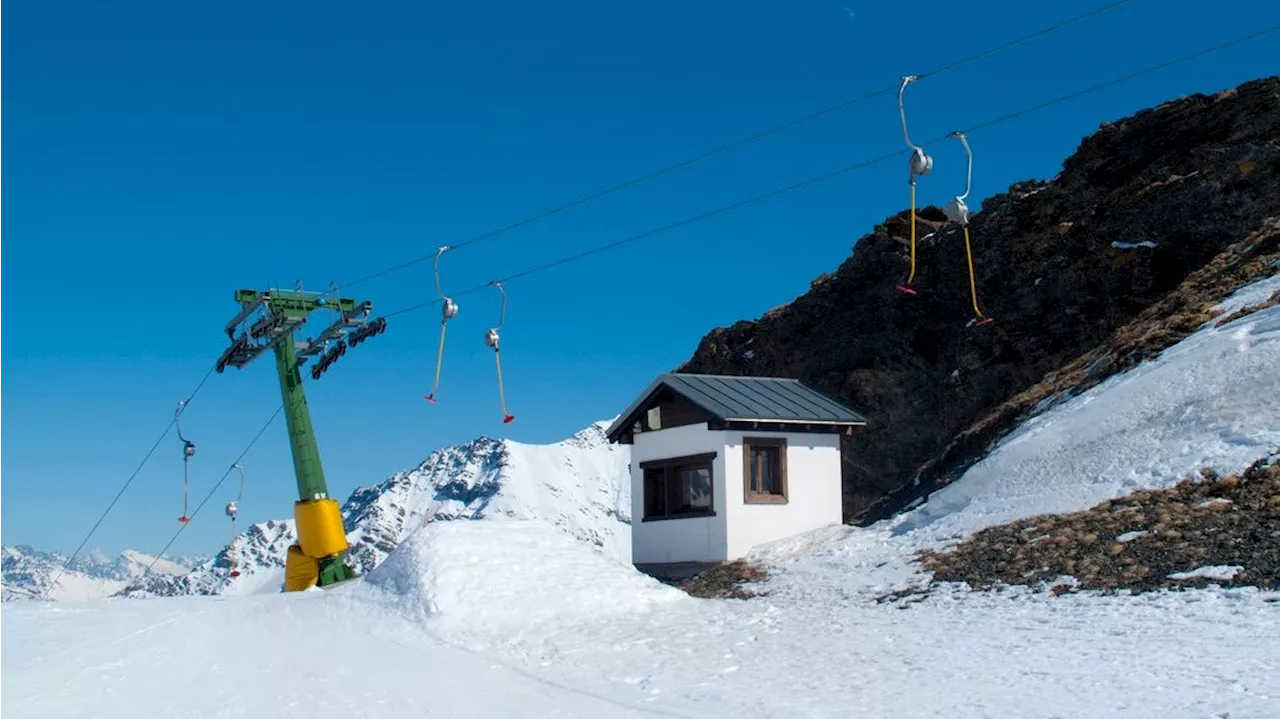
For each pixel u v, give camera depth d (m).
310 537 32.34
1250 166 44.53
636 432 32.12
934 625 18.50
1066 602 18.50
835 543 28.06
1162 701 12.09
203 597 26.17
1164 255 45.09
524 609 22.56
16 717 14.81
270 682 16.92
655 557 30.86
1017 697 13.08
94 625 22.06
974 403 49.06
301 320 32.97
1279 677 12.40
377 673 17.58
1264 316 27.98
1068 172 52.31
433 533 25.36
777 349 59.81
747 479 29.55
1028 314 49.06
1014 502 25.34
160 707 15.30
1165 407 25.98
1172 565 18.80
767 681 15.62
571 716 14.05
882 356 53.84
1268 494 20.30
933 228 58.72
